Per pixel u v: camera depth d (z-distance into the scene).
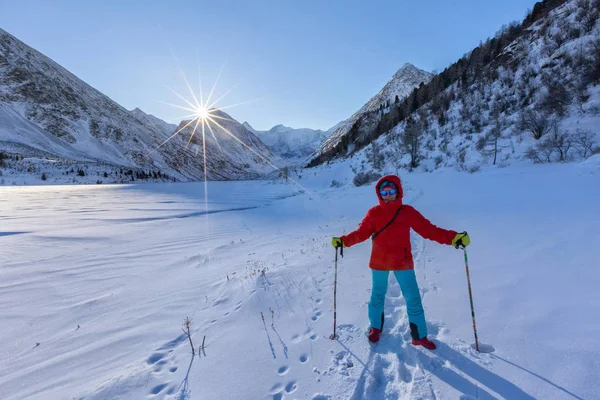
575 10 29.58
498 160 16.70
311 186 34.38
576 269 3.55
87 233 10.33
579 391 1.93
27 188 39.16
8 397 2.56
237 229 10.88
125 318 4.02
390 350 2.65
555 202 7.19
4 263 6.91
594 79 18.36
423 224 2.71
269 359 2.69
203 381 2.48
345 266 5.04
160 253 7.79
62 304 4.62
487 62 41.19
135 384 2.50
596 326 2.47
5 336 3.69
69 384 2.67
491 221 6.53
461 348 2.53
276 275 4.89
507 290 3.36
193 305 4.29
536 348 2.37
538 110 20.02
